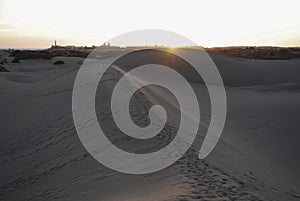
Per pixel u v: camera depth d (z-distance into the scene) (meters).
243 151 13.55
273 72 52.12
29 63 52.91
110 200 6.94
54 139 13.62
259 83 47.00
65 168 10.33
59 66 49.28
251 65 56.41
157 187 7.19
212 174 8.05
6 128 16.02
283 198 7.82
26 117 17.42
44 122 16.30
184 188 6.86
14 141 14.45
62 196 8.09
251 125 19.66
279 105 25.34
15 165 11.86
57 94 21.20
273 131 18.50
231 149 12.79
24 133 15.26
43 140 13.88
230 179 7.93
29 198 8.77
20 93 22.73
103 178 8.63
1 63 46.66
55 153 12.05
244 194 6.94
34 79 33.06
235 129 18.27
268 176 10.36
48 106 18.86
